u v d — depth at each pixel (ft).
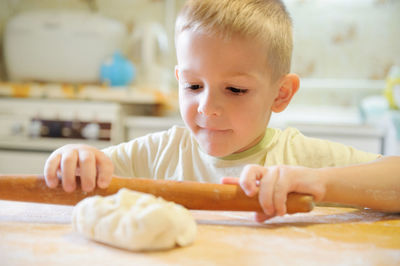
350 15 7.79
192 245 1.34
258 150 2.68
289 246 1.36
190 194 1.67
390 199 1.86
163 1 8.38
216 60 1.99
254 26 2.05
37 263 1.15
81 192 1.70
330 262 1.22
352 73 7.86
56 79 7.08
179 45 2.15
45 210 1.77
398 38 7.65
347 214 1.89
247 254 1.27
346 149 2.75
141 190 1.68
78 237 1.38
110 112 6.42
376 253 1.31
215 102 2.05
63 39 6.88
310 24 7.93
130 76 7.14
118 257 1.21
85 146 1.83
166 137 3.00
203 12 2.04
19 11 8.68
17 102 6.60
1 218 1.62
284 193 1.65
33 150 6.64
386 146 5.98
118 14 8.53
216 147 2.20
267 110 2.29
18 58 7.02
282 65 2.36
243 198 1.65
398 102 6.47
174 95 7.61
